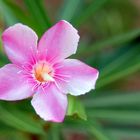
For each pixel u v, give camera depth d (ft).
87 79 0.98
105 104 1.25
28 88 0.98
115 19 1.70
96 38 1.69
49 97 0.98
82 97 1.27
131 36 1.16
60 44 0.99
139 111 1.24
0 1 1.12
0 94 0.96
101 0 1.17
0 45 1.05
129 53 1.23
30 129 1.04
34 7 1.09
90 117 1.18
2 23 1.23
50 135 1.18
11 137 1.29
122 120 1.24
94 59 1.28
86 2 1.31
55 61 1.00
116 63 1.21
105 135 1.11
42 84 0.99
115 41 1.17
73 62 1.00
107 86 1.46
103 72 1.17
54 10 1.95
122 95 1.27
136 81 1.95
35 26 1.09
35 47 0.99
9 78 0.97
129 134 1.25
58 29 0.98
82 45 1.48
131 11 1.73
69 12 1.30
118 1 1.69
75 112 0.98
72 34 0.98
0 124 1.12
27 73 0.99
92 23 1.69
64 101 0.97
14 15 1.17
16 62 0.97
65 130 1.25
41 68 1.01
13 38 0.96
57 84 0.99
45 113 0.96
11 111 1.06
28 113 1.10
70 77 0.99
